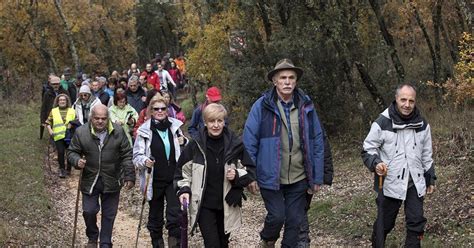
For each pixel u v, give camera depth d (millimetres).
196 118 9062
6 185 11164
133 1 49469
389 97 15781
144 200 7633
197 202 5875
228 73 18094
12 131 19234
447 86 10844
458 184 8758
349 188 11297
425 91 17156
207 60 20094
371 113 16031
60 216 10172
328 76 15711
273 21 16094
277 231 6199
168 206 7391
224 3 17062
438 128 13469
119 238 9312
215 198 5910
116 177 7543
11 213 9156
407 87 6152
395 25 18688
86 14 41031
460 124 12742
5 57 37406
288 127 6191
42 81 33969
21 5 36938
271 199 6188
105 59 47250
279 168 6141
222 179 5922
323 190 11695
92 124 7359
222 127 5938
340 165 14031
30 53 38688
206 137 5957
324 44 15188
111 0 46750
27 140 17359
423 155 6328
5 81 29875
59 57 41281
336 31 14711
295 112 6254
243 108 18000
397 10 18047
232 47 16906
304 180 6297
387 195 6301
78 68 31953
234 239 9219
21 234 7992
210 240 5871
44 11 38062
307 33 15141
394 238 7652
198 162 5926
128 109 12203
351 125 16266
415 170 6238
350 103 16328
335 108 16125
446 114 13898
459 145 11633
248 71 16266
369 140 6316
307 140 6203
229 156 5930
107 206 7570
